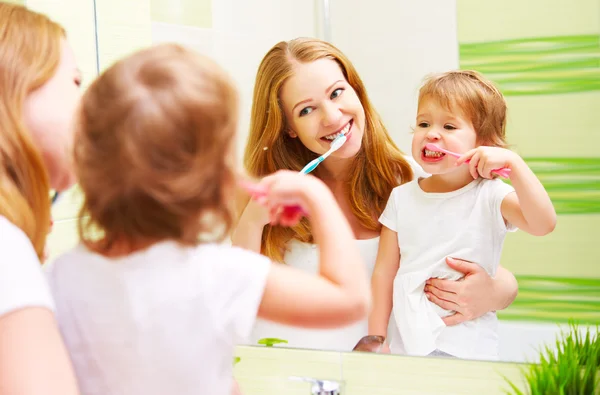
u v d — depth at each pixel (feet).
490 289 2.81
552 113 2.64
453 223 2.85
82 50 3.30
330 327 1.90
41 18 2.22
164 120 1.71
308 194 2.02
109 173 1.78
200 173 1.76
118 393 1.87
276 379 3.20
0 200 1.92
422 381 2.94
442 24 2.76
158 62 1.81
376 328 3.01
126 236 1.91
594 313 2.65
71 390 1.71
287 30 2.99
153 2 3.22
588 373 2.63
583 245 2.64
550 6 2.61
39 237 2.11
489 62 2.71
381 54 2.87
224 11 3.10
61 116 2.18
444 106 2.79
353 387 3.06
